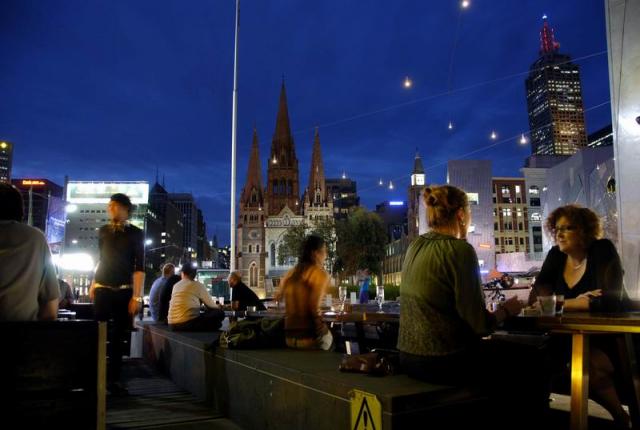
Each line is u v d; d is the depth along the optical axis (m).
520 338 4.04
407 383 3.34
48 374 3.41
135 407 6.43
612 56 8.74
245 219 141.38
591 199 31.81
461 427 3.18
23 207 4.09
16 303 3.73
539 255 45.91
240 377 5.36
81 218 140.25
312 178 146.00
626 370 4.33
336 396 3.48
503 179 95.31
